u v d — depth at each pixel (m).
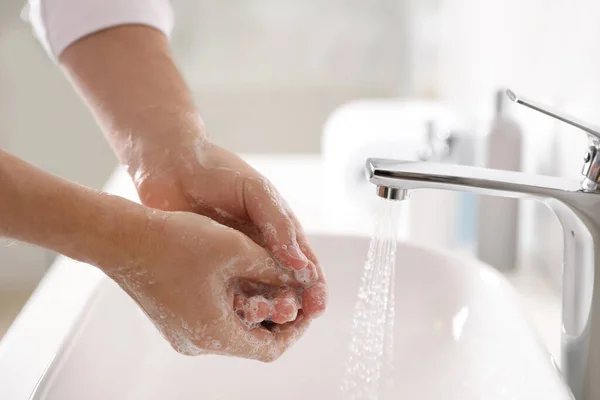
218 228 0.74
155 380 0.91
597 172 0.73
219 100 2.64
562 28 1.09
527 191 0.73
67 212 0.70
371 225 1.30
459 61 1.84
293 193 1.47
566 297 0.80
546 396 0.74
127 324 0.93
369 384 0.90
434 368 0.92
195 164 0.89
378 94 2.61
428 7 2.35
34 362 0.88
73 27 0.97
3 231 0.71
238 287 0.80
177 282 0.72
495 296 0.92
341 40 2.56
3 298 2.59
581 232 0.76
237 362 0.95
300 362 0.97
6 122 2.53
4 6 2.40
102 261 0.72
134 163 0.92
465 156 1.22
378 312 0.86
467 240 1.21
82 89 0.98
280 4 2.52
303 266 0.80
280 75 2.61
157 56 0.97
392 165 0.74
